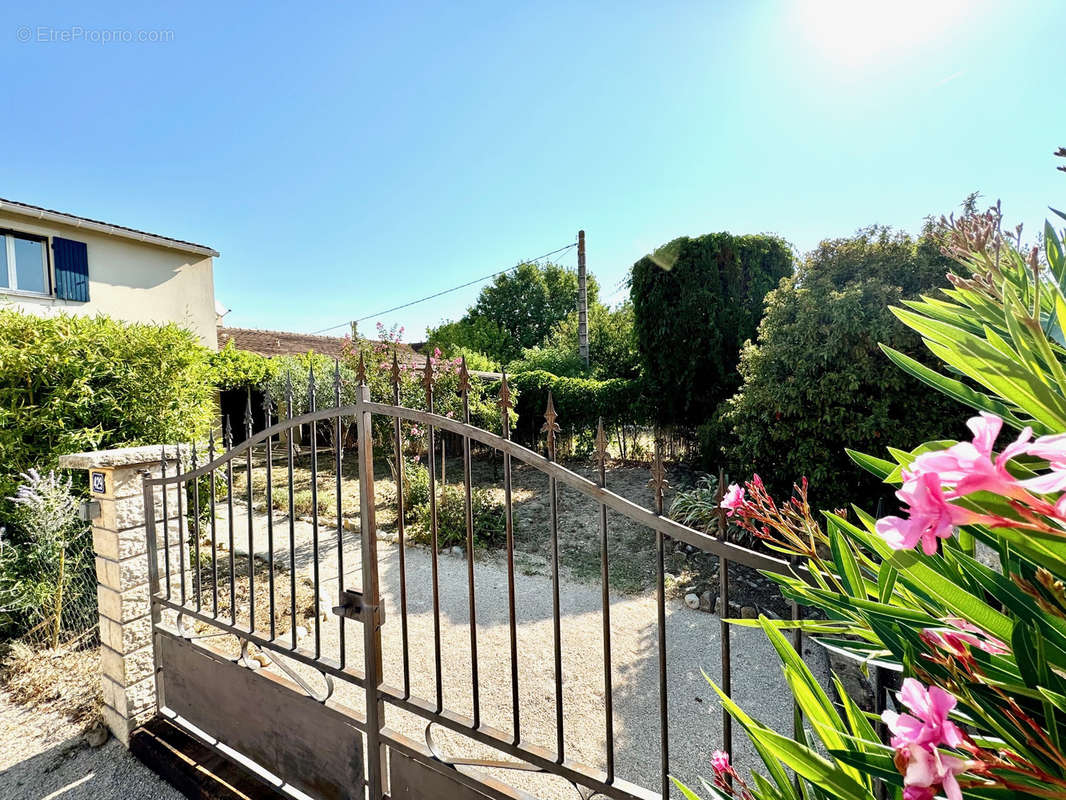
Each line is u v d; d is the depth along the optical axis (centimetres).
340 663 182
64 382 411
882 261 422
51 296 810
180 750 227
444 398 709
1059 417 67
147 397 454
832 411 417
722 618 109
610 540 528
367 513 168
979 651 71
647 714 264
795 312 460
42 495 351
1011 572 66
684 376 721
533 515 614
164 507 243
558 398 872
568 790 225
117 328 467
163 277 949
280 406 1030
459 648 334
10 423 388
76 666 308
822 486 422
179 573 277
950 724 55
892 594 94
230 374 943
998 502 48
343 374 862
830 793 74
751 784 215
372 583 169
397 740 166
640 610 379
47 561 342
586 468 829
